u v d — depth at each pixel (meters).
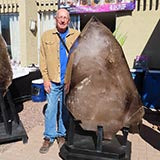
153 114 5.47
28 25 7.93
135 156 3.62
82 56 3.06
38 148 3.87
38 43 8.23
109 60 3.02
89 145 3.35
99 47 3.03
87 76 3.06
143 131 4.57
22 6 7.81
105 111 3.12
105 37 3.03
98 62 3.03
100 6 6.80
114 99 3.07
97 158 3.20
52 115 3.84
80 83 3.10
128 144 3.59
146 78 5.78
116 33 6.80
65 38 3.58
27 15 7.86
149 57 6.58
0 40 3.99
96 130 3.23
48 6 7.77
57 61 3.61
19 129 4.16
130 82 3.09
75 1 7.13
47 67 3.68
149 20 6.43
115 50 3.02
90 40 3.04
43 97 6.48
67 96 3.24
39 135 4.36
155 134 4.45
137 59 6.48
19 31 8.18
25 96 6.48
